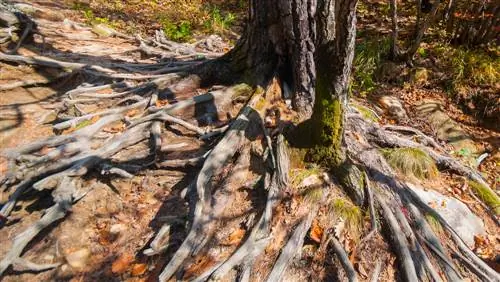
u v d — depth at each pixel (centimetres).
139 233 299
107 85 428
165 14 816
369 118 458
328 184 323
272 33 387
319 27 292
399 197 337
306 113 383
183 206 311
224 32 756
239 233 292
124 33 686
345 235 301
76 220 304
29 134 383
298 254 284
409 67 623
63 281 275
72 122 373
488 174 488
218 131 366
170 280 264
